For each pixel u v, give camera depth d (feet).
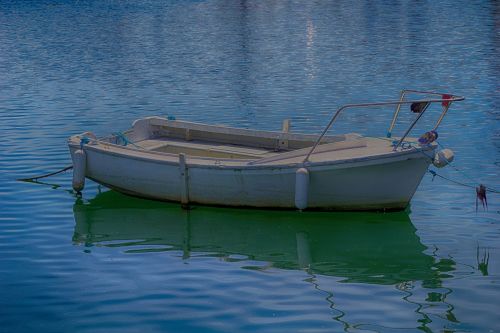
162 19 222.48
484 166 72.84
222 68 133.08
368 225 59.47
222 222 60.85
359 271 51.26
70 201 65.31
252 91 112.06
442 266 51.57
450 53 145.69
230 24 208.23
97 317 44.29
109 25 204.54
